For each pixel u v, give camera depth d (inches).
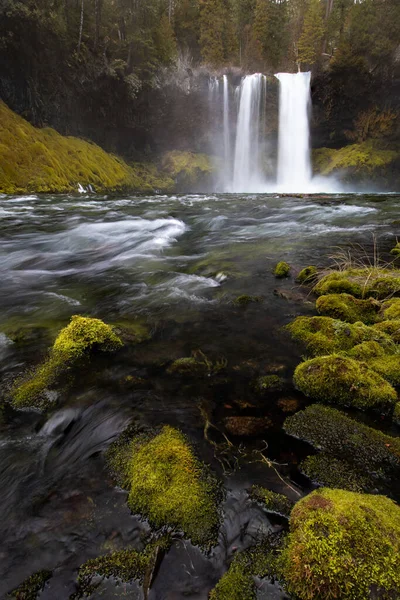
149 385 105.3
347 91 1299.2
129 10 1223.5
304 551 50.6
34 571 53.7
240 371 113.0
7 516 63.3
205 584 50.6
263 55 1530.5
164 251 296.4
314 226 382.6
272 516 61.0
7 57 846.5
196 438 82.4
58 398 98.3
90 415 91.7
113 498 66.4
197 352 125.3
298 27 1702.8
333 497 59.6
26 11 818.8
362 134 1366.9
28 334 139.6
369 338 125.7
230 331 142.9
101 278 222.1
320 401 97.3
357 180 1299.2
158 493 65.3
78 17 1035.9
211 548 55.6
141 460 73.8
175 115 1333.7
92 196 757.3
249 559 53.2
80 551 56.5
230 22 1504.7
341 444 78.9
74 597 49.8
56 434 85.4
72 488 69.1
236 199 685.9
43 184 740.0
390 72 1219.9
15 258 273.7
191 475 69.5
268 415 91.3
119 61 1115.3
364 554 48.6
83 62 1035.9
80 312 165.2
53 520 62.1
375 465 72.6
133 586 50.8
